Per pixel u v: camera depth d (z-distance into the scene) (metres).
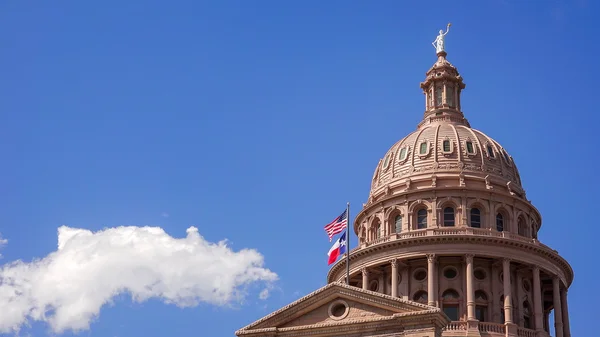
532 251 112.19
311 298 72.94
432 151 121.25
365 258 114.38
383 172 124.69
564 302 116.44
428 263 109.94
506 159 123.38
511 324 106.12
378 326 69.69
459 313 108.44
